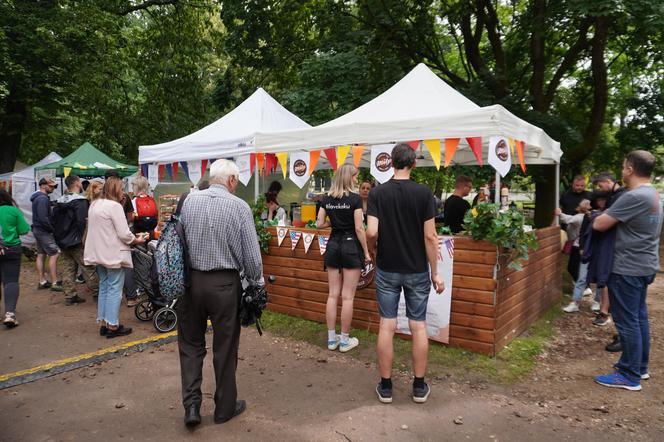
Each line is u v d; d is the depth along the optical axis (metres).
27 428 2.96
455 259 4.18
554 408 3.27
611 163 13.16
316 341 4.60
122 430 2.94
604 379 3.67
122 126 16.14
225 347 2.97
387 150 4.81
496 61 11.74
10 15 11.26
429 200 3.14
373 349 4.34
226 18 12.45
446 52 13.87
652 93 11.83
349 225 4.13
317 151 5.48
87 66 12.73
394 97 5.48
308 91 10.27
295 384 3.63
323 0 12.76
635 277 3.53
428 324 4.35
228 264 2.89
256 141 5.91
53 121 15.16
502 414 3.17
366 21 12.09
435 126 4.49
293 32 13.14
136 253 5.20
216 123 7.54
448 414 3.15
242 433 2.89
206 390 3.50
